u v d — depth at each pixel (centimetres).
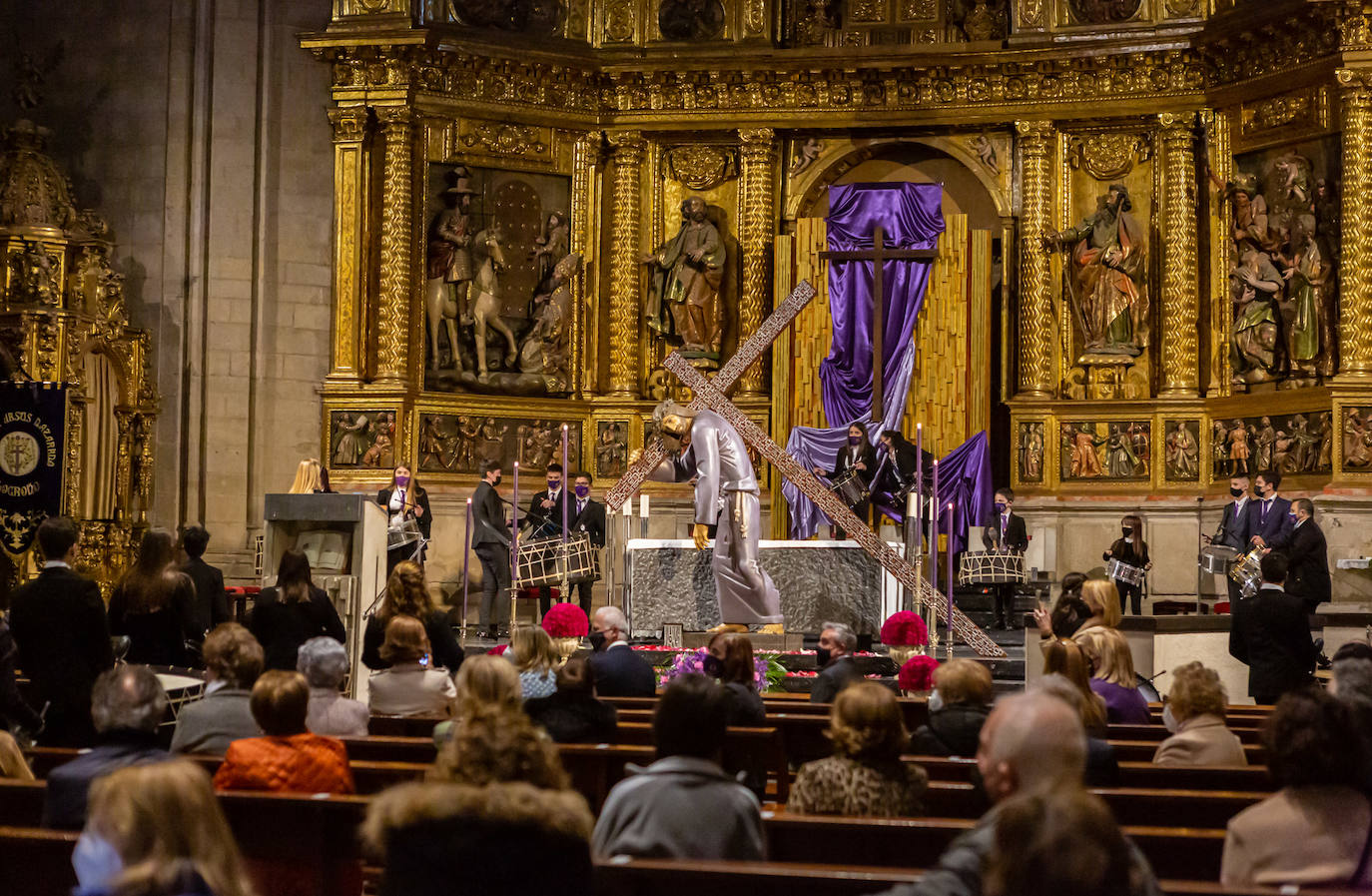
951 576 1501
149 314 2180
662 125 2341
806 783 606
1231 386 2175
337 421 2203
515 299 2311
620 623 1047
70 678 914
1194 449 2192
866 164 2383
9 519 1900
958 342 2248
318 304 2239
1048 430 2250
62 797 584
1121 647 953
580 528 1991
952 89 2294
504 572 1939
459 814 429
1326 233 2078
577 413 2316
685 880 489
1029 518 2234
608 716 795
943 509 2139
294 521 1366
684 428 1591
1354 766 511
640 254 2347
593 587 2127
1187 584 2166
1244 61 2152
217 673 770
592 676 802
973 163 2319
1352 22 2008
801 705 984
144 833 369
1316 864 503
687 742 558
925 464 2003
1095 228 2247
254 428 2194
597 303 2345
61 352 1969
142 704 602
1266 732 520
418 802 433
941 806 688
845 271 2277
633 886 492
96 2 2223
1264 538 1831
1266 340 2120
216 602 1184
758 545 1600
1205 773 716
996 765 411
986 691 759
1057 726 404
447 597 2192
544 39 2311
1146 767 723
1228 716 1037
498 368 2295
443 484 2216
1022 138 2275
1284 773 513
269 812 599
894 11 2327
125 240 2192
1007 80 2273
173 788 374
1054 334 2273
